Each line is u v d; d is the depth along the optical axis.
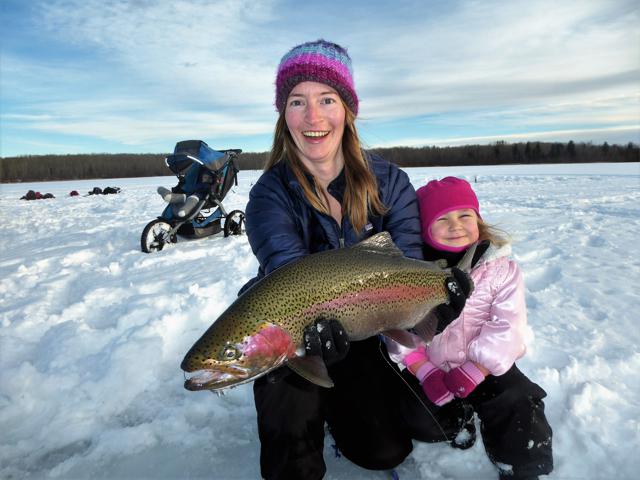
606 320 1.30
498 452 0.80
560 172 10.95
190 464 0.88
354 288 0.78
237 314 0.71
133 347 1.19
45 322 1.50
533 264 1.97
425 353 0.95
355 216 0.95
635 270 1.80
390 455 0.81
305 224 0.97
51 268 2.36
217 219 3.12
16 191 11.69
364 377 0.87
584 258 2.03
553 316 1.35
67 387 1.09
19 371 1.10
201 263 2.29
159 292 1.75
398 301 0.82
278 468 0.77
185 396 1.08
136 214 4.97
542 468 0.77
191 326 1.42
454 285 0.85
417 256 0.98
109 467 0.87
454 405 0.88
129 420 1.00
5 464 0.88
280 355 0.72
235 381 0.70
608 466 0.79
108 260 2.47
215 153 3.02
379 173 0.99
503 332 0.86
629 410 0.90
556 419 0.90
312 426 0.81
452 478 0.82
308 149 0.93
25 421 1.00
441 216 0.96
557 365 1.06
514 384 0.82
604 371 1.03
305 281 0.75
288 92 0.93
